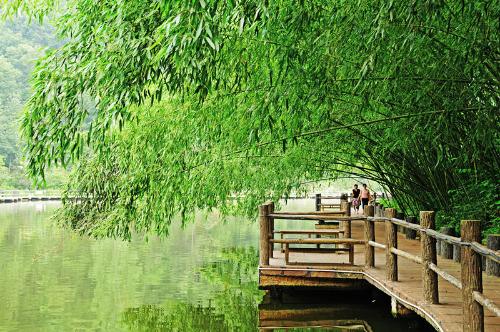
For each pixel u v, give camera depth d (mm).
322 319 7906
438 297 5934
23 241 18000
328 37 4910
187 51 3969
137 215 9219
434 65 5578
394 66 5266
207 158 8570
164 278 11516
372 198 21734
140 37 4371
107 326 8000
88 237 18703
